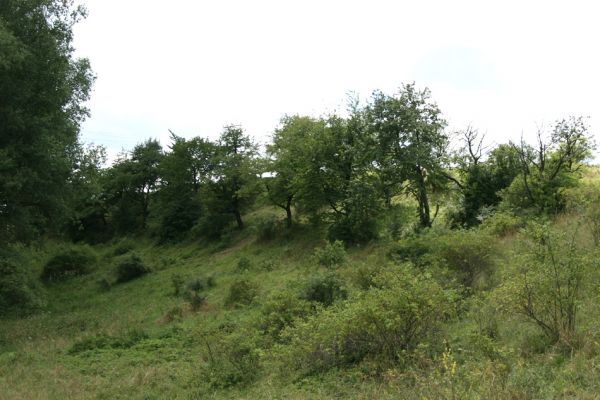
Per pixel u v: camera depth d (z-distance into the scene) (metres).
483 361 5.90
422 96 27.42
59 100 21.39
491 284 10.42
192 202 52.53
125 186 60.53
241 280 19.45
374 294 7.79
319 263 20.84
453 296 7.71
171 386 9.01
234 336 9.77
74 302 29.58
